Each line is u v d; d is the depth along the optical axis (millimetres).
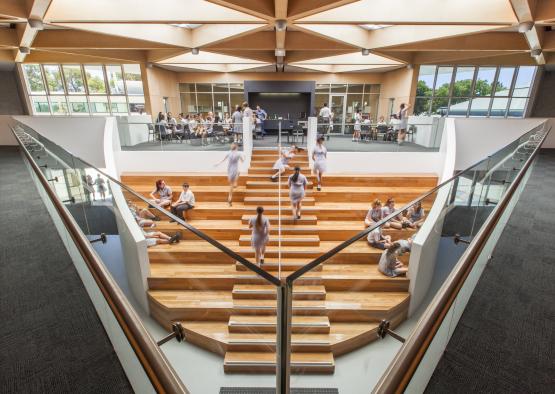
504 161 5672
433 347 1901
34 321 2562
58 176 5992
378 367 3484
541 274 3094
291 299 2072
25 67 13711
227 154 8664
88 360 2223
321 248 7012
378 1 6641
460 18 6594
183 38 9609
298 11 6219
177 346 2961
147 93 13000
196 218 8086
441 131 9727
